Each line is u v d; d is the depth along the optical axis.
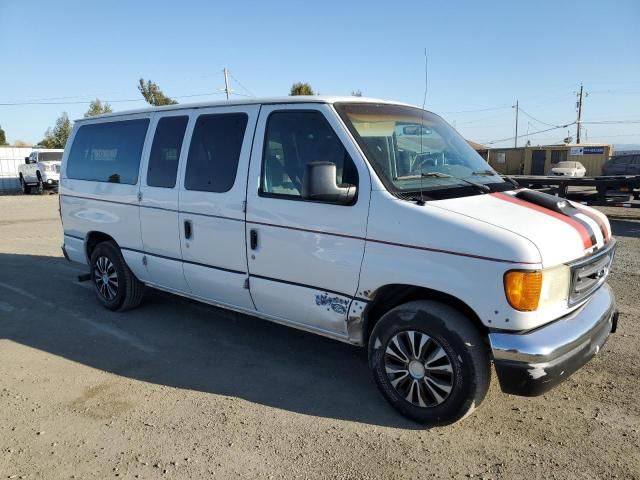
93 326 5.68
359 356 4.82
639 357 4.58
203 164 4.73
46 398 4.06
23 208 18.75
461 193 3.72
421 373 3.52
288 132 4.14
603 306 3.70
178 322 5.77
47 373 4.52
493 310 3.15
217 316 5.95
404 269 3.46
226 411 3.83
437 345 3.43
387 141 3.98
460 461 3.19
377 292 3.67
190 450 3.34
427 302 3.49
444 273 3.31
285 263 4.12
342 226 3.74
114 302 6.06
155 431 3.57
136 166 5.43
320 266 3.90
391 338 3.64
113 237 5.80
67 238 6.63
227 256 4.55
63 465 3.20
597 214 4.07
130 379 4.38
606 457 3.20
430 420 3.54
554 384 3.21
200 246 4.78
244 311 4.67
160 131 5.23
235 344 5.12
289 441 3.43
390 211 3.53
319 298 3.97
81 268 8.55
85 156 6.25
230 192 4.45
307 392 4.12
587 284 3.54
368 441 3.42
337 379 4.35
